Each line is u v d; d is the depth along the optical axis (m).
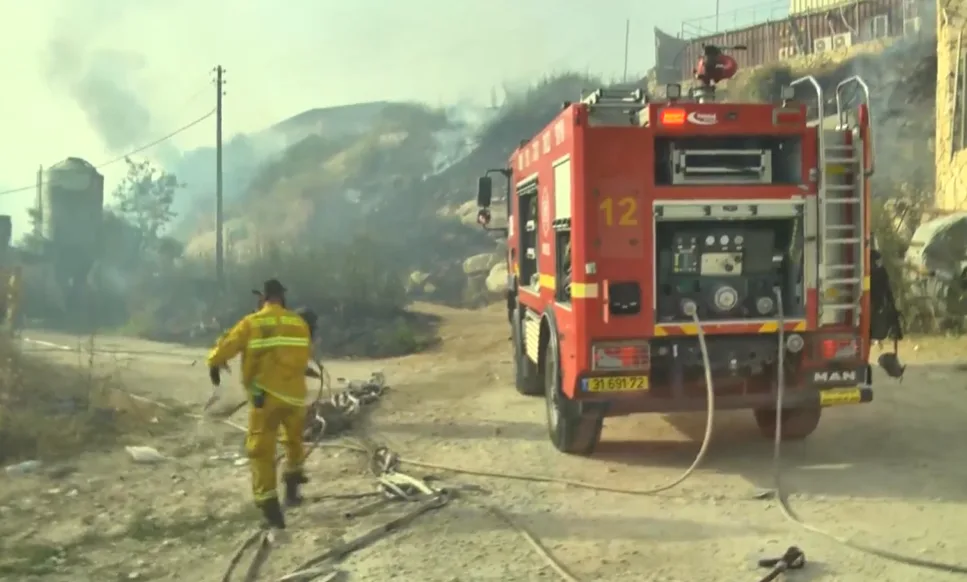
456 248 40.53
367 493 7.21
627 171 7.45
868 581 5.09
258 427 6.43
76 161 30.45
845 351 7.59
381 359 19.00
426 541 6.02
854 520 6.26
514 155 11.92
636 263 7.45
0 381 10.49
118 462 8.53
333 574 5.41
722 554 5.62
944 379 12.06
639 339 7.46
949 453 8.20
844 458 8.09
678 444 8.81
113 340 22.64
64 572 5.63
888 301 8.09
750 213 7.51
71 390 11.25
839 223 7.67
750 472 7.64
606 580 5.23
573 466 8.02
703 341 7.22
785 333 7.58
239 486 7.62
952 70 18.34
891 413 10.12
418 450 8.90
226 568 5.65
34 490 7.53
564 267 8.30
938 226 15.72
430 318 25.72
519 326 11.88
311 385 14.09
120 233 32.66
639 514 6.53
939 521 6.18
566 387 7.94
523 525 6.33
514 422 10.22
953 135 18.09
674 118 7.44
